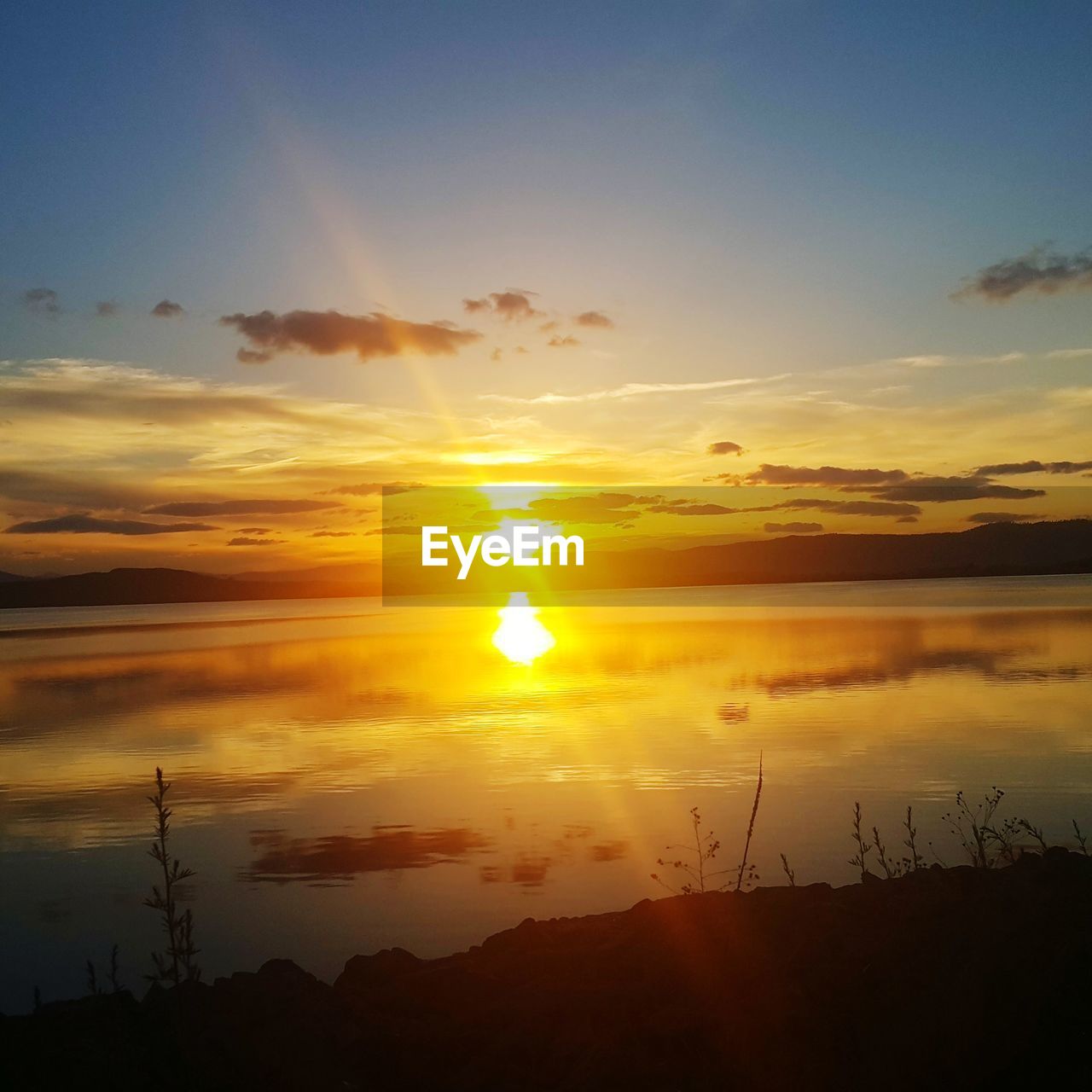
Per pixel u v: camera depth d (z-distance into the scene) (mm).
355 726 20484
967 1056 3768
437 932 7863
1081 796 11930
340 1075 4227
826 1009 4293
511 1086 4188
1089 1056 3660
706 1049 4195
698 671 29625
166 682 31844
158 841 11344
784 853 9836
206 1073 4145
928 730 17375
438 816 12086
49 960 7527
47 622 88438
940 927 4684
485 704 23297
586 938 5801
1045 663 28125
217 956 7492
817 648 36281
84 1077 4031
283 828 11742
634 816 11672
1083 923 4363
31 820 12836
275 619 79625
